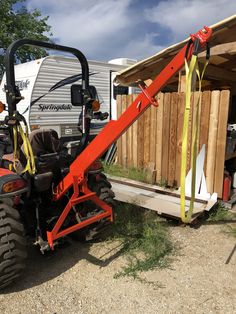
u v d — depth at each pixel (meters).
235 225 4.21
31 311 2.55
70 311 2.55
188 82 2.21
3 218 2.65
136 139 6.13
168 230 4.05
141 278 3.00
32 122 7.14
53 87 7.44
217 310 2.56
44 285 2.90
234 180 5.25
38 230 3.00
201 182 4.94
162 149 5.63
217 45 4.68
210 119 4.78
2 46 18.53
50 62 7.30
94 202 3.20
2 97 8.22
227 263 3.27
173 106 5.34
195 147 2.34
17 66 7.76
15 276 2.77
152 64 5.73
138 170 6.06
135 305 2.62
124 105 6.32
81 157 2.93
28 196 2.93
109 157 7.18
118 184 5.62
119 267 3.20
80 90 3.22
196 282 2.94
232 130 5.01
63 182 3.03
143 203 4.60
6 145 3.35
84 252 3.50
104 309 2.58
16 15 19.88
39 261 3.32
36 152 3.03
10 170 3.03
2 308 2.59
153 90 2.52
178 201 4.71
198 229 4.10
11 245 2.64
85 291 2.82
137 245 3.59
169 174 5.57
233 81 7.20
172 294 2.77
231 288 2.85
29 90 7.14
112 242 3.70
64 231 2.93
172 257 3.39
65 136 7.81
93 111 3.19
